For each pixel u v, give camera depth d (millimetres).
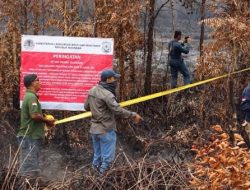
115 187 4910
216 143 4293
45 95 6715
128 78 8656
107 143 5727
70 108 6730
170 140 7109
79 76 6688
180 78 10188
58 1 7973
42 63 6660
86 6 8328
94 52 6637
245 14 7344
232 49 7316
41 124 5785
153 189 4805
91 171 5371
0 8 8273
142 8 8086
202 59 7574
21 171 5504
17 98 8547
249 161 4004
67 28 7750
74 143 7469
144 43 8883
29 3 8391
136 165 5090
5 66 8336
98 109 5707
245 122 6844
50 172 6527
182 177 4863
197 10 9398
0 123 7926
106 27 7754
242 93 7152
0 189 4996
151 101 8836
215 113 7820
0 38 8328
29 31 8570
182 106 8625
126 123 7871
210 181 4227
